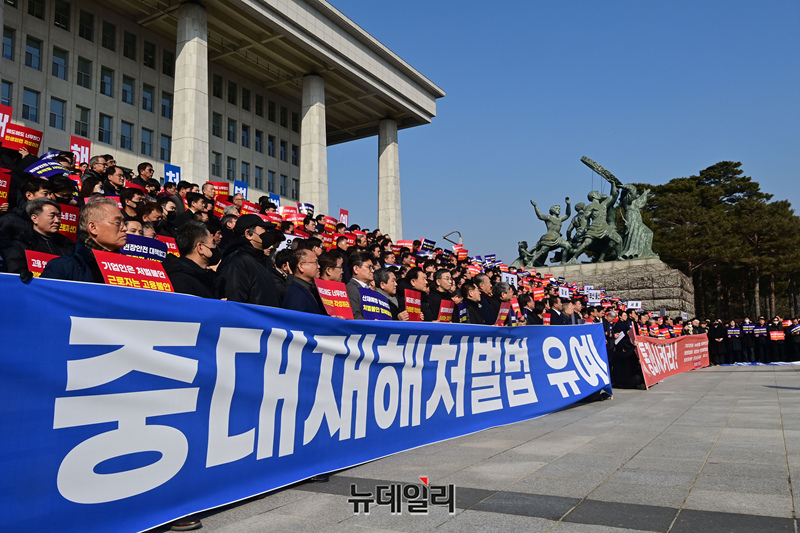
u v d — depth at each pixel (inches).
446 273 321.1
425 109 2031.3
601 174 1480.1
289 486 174.1
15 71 1278.3
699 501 154.5
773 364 848.9
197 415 142.3
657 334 719.7
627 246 1448.1
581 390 351.3
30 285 113.6
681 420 297.0
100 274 149.4
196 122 1221.1
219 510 151.9
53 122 1343.5
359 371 197.9
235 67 1744.6
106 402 123.6
